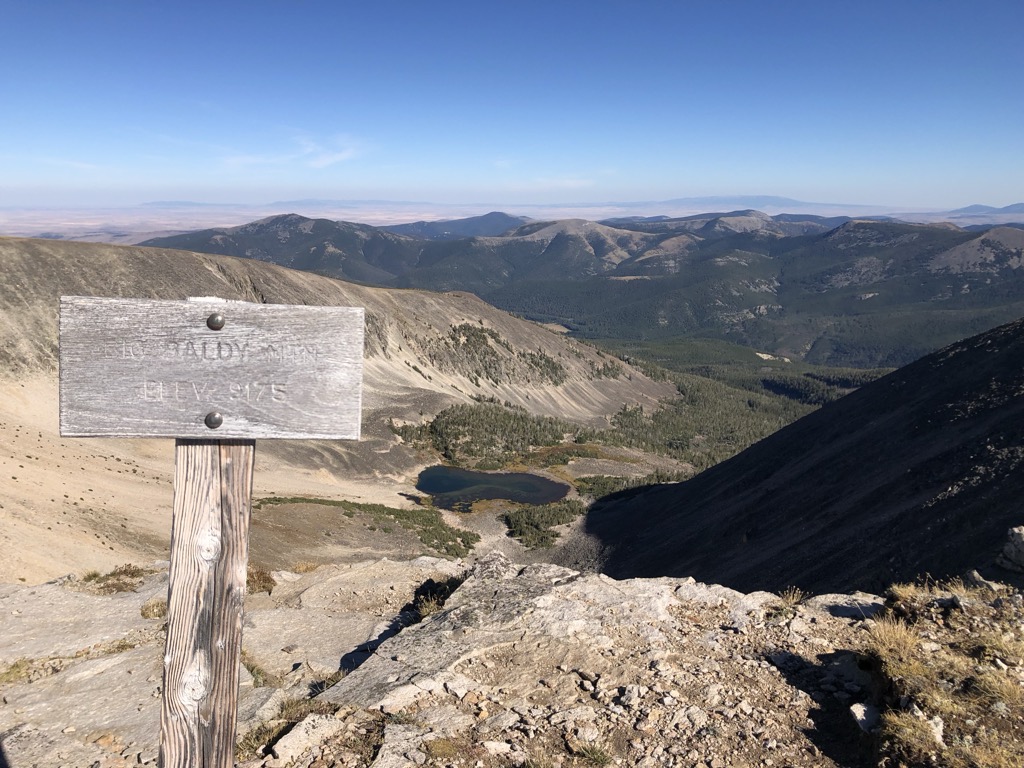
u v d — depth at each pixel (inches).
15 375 3622.0
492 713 259.4
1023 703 226.4
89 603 428.5
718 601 365.1
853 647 306.8
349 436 153.2
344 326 150.6
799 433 3238.2
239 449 153.9
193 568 152.6
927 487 1825.8
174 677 152.1
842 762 224.4
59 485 1786.4
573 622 323.6
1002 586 338.0
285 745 230.1
